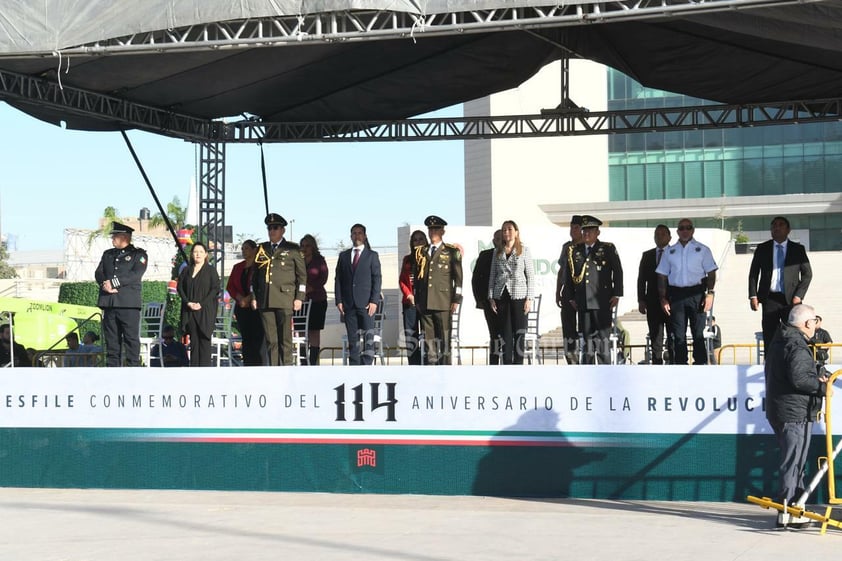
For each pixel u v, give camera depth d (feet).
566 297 44.27
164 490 37.45
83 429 38.24
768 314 41.57
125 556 26.04
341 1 37.06
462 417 35.53
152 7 38.63
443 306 43.42
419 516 31.50
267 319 43.91
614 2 35.65
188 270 44.80
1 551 26.99
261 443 36.91
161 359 48.80
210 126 62.03
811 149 215.51
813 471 32.76
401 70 56.59
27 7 39.63
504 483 35.19
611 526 29.45
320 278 50.55
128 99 55.67
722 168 219.00
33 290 170.40
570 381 34.78
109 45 39.52
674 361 43.78
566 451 34.71
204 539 28.14
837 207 209.26
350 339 45.50
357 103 60.34
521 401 35.09
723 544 26.53
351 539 27.86
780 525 28.58
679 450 33.91
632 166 220.84
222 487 37.11
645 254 46.32
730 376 33.60
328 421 36.50
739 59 54.29
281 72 53.67
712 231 137.28
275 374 36.88
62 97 51.93
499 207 206.28
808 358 28.25
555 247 117.70
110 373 38.14
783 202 211.41
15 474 38.68
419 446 35.78
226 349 52.60
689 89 59.62
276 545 27.12
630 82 203.82
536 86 189.57
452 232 112.06
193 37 39.14
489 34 53.26
